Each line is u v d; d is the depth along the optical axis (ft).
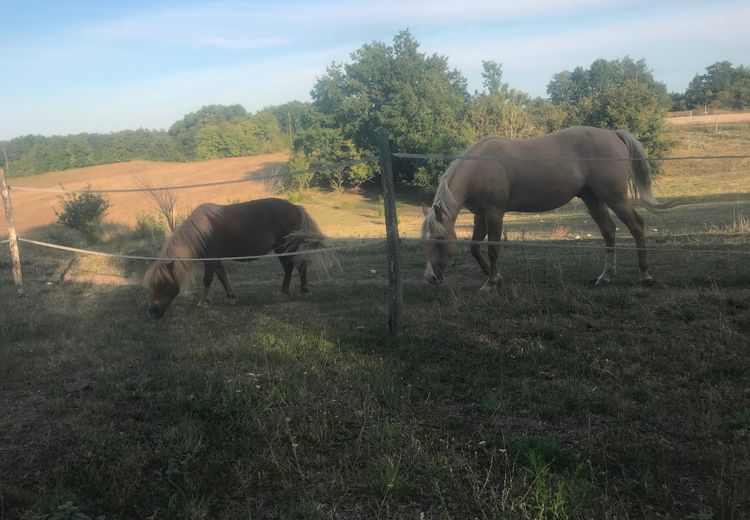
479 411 11.97
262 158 233.14
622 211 23.32
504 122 138.62
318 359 15.56
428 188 138.10
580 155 23.22
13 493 9.31
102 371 15.43
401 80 152.05
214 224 24.50
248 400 12.34
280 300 26.27
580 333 16.53
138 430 11.58
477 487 8.91
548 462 9.71
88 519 8.38
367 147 153.69
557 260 30.45
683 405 11.49
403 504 8.79
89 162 341.00
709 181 102.53
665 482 8.91
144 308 25.61
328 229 83.35
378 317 20.29
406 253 40.78
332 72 160.25
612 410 11.54
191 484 9.39
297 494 9.16
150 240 69.21
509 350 15.43
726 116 187.93
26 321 22.62
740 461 9.32
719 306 18.08
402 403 12.17
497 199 23.24
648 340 15.56
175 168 225.35
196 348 17.19
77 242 74.79
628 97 131.75
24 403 13.50
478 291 23.79
